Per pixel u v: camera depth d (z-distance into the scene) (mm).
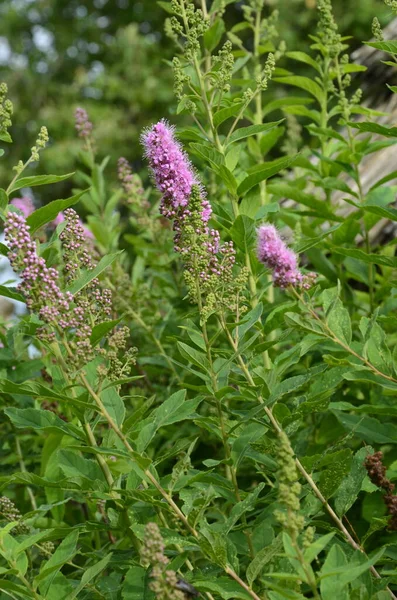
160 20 22078
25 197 5609
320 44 5062
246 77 5492
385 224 5430
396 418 4098
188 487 3297
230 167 3844
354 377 3432
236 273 4023
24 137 20750
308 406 3248
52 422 3148
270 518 3182
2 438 4566
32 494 4473
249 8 5469
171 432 4605
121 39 19812
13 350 4344
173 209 3178
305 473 3143
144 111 19812
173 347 5129
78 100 20344
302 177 5324
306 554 2396
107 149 18828
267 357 3889
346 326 3342
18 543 2902
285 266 3123
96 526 3152
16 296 3070
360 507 4020
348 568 2398
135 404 4828
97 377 3234
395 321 3506
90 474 3207
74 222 3207
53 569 2818
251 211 3900
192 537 2867
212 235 3234
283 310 3660
